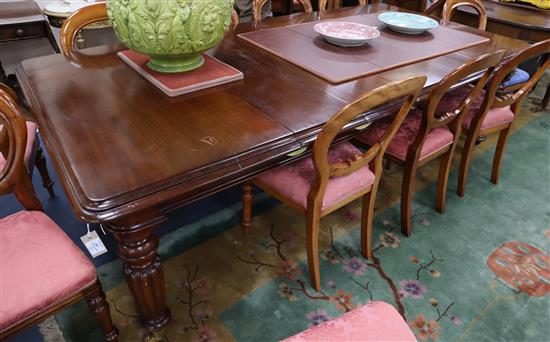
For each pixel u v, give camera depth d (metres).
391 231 1.70
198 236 1.63
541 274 1.53
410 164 1.50
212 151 0.92
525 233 1.73
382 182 2.00
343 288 1.44
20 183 1.06
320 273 1.49
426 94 1.30
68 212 1.71
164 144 0.94
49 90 1.16
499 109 1.79
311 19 1.97
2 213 1.69
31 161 1.43
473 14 2.36
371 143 1.56
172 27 1.04
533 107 2.79
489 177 2.07
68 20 1.46
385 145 1.26
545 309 1.40
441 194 1.76
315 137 1.03
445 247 1.64
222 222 1.71
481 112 1.62
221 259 1.53
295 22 1.90
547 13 2.45
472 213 1.83
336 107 1.14
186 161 0.88
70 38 1.47
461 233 1.71
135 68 1.29
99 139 0.94
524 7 2.55
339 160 1.33
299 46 1.57
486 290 1.46
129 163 0.87
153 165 0.87
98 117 1.03
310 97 1.19
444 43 1.71
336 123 0.95
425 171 2.10
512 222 1.78
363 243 1.53
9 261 0.94
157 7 1.00
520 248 1.65
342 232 1.69
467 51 1.64
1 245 0.98
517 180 2.06
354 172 1.32
